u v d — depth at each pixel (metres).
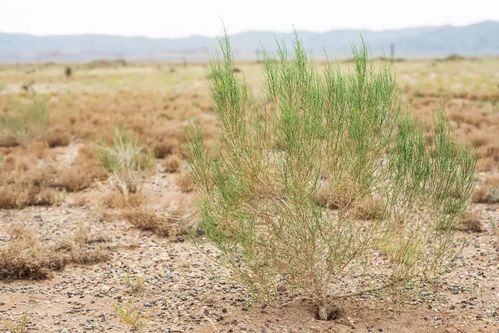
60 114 26.50
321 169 5.84
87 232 9.95
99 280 7.70
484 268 7.86
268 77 5.69
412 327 6.02
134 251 9.04
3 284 7.50
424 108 25.92
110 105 31.45
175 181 14.20
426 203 6.30
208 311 6.51
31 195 12.41
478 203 11.88
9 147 20.11
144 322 6.21
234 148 5.82
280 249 6.04
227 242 6.27
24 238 9.12
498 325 6.04
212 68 5.84
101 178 14.64
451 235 6.60
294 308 6.55
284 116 5.51
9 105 27.38
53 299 6.97
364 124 5.65
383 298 6.66
